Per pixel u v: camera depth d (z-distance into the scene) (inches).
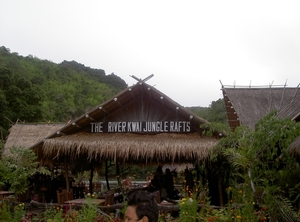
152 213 105.6
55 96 2289.6
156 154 421.1
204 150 418.0
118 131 482.6
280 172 346.0
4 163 376.5
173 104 469.1
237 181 448.1
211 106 1678.2
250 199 325.4
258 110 842.8
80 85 2807.6
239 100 868.0
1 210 295.4
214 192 521.7
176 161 535.5
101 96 2758.4
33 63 2896.2
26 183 382.0
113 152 424.8
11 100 1421.0
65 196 409.7
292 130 342.0
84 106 2425.0
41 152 468.4
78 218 312.8
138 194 108.6
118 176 561.9
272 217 313.4
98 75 3408.0
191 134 474.0
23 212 311.6
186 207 312.5
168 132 478.9
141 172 1167.0
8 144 810.2
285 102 871.1
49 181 541.0
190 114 469.4
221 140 396.5
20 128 877.8
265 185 340.5
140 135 475.2
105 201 403.2
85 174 945.5
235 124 893.8
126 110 492.1
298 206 343.3
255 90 909.8
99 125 486.3
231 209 326.6
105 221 332.2
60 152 456.1
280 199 327.9
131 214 106.0
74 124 469.7
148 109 490.0
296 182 346.3
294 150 318.0
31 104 1477.6
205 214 322.3
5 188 451.2
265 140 345.1
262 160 370.3
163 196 496.7
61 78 2797.7
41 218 341.4
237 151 363.3
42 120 1492.4
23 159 393.4
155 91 468.1
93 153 450.3
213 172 524.4
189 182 513.0
